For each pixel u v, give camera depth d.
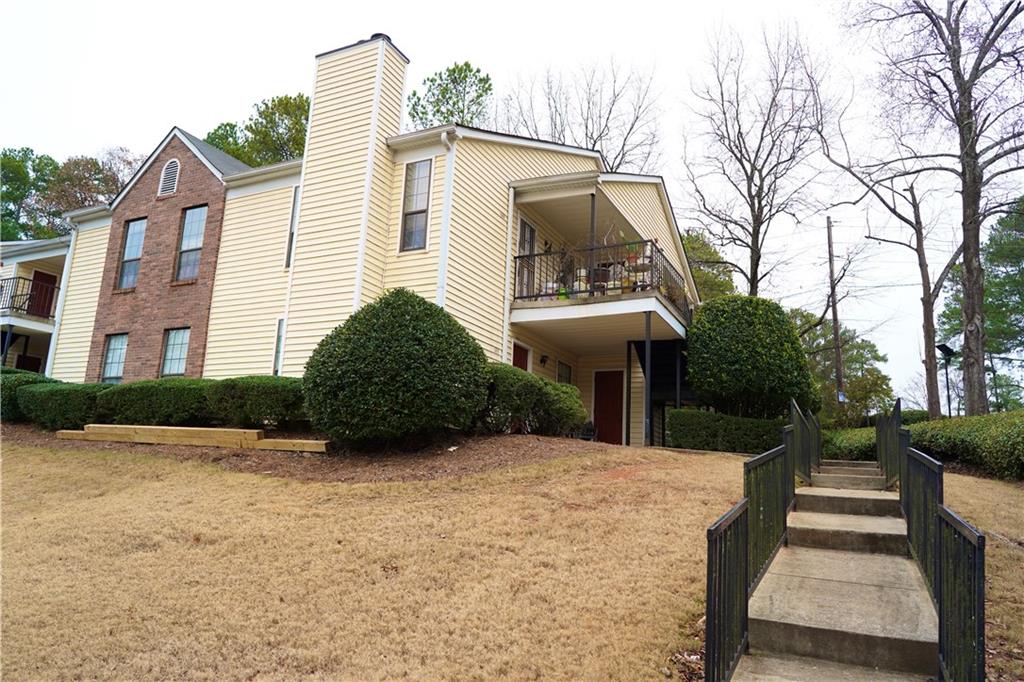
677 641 3.93
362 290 11.00
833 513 6.38
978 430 9.91
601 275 14.81
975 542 2.63
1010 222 28.48
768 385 12.55
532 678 3.58
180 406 10.70
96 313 15.62
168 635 4.23
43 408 12.26
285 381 9.84
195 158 15.12
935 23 15.38
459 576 4.93
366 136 11.66
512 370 10.09
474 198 12.36
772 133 23.23
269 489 7.56
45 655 4.02
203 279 14.11
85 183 33.69
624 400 15.95
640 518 6.09
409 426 8.44
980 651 2.55
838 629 3.65
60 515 6.98
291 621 4.35
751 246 23.92
